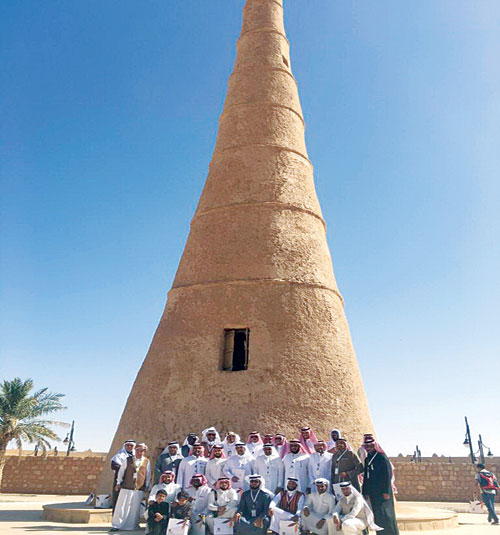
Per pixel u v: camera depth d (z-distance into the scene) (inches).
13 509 534.3
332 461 358.9
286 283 521.0
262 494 340.5
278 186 581.3
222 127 648.4
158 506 343.3
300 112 674.2
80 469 909.2
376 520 339.6
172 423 466.0
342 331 531.2
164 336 526.9
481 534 401.7
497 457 1152.2
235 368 518.3
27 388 978.7
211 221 575.2
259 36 692.7
